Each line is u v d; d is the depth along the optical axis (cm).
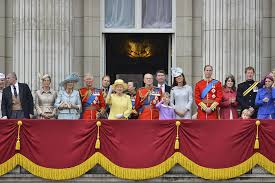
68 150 5047
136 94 5422
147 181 5056
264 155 5047
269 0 6256
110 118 5297
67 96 5338
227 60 6078
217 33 6106
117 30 6456
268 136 5047
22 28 6084
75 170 5038
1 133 5041
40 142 5050
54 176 5047
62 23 6122
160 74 5422
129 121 5041
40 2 6078
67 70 6138
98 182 5059
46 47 6078
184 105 5325
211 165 5034
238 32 6084
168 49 6512
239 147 5041
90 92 5400
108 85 5575
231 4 6088
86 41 6344
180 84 5338
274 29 6250
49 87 5462
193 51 6356
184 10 6356
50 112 5378
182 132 5041
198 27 6353
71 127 5050
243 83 5381
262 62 6216
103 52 6444
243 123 5041
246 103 5328
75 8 6347
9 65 6272
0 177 5066
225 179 5050
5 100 5391
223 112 5366
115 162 5034
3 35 6259
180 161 5028
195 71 6344
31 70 6056
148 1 6500
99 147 5028
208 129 5041
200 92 5325
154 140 5038
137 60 6544
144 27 6500
